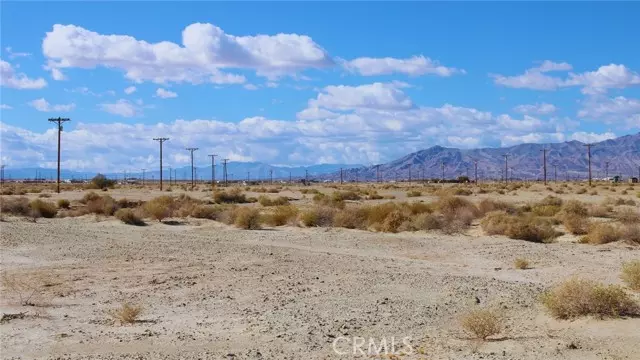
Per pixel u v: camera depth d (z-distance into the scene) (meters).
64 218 50.84
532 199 75.62
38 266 25.25
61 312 16.88
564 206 49.56
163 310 17.16
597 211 47.72
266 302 17.92
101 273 23.45
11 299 18.55
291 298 18.39
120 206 60.66
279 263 25.59
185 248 30.61
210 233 38.44
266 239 35.06
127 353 12.73
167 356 12.46
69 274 23.23
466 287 19.64
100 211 53.22
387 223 38.09
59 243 32.41
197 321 15.72
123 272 23.69
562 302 14.84
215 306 17.56
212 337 13.98
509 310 16.16
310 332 14.23
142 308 17.39
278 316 16.02
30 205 52.03
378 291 19.30
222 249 30.22
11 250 29.70
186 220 46.78
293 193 106.12
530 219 38.91
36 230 38.38
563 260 25.72
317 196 78.06
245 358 12.25
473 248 30.08
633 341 12.51
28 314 16.48
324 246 31.86
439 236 35.03
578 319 14.45
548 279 21.45
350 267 24.41
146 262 26.17
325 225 41.34
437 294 18.69
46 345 13.41
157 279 22.05
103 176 137.50
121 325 15.34
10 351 12.95
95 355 12.59
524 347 12.45
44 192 102.38
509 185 146.12
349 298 18.25
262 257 27.45
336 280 21.39
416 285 20.27
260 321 15.50
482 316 13.66
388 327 14.68
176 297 18.94
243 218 41.12
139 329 14.89
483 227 37.00
